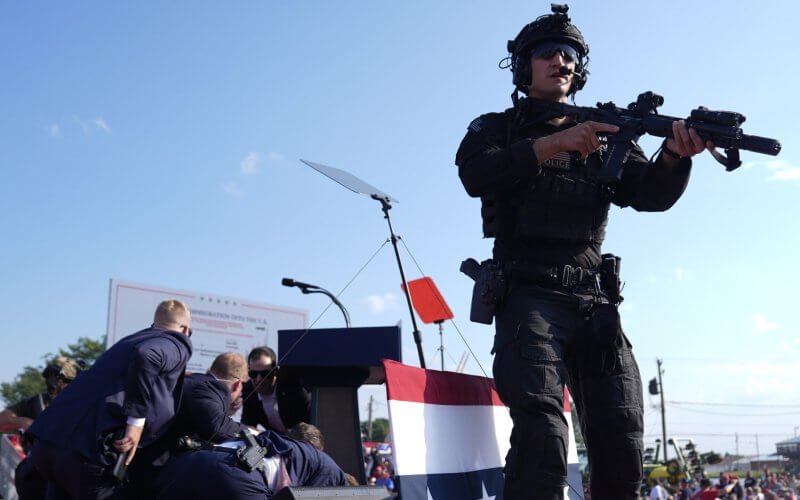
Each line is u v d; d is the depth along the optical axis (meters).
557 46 3.31
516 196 3.12
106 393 3.22
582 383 3.18
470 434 3.37
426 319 5.37
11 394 37.91
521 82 3.44
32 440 3.81
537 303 3.02
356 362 4.43
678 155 3.11
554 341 2.95
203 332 11.87
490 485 3.43
